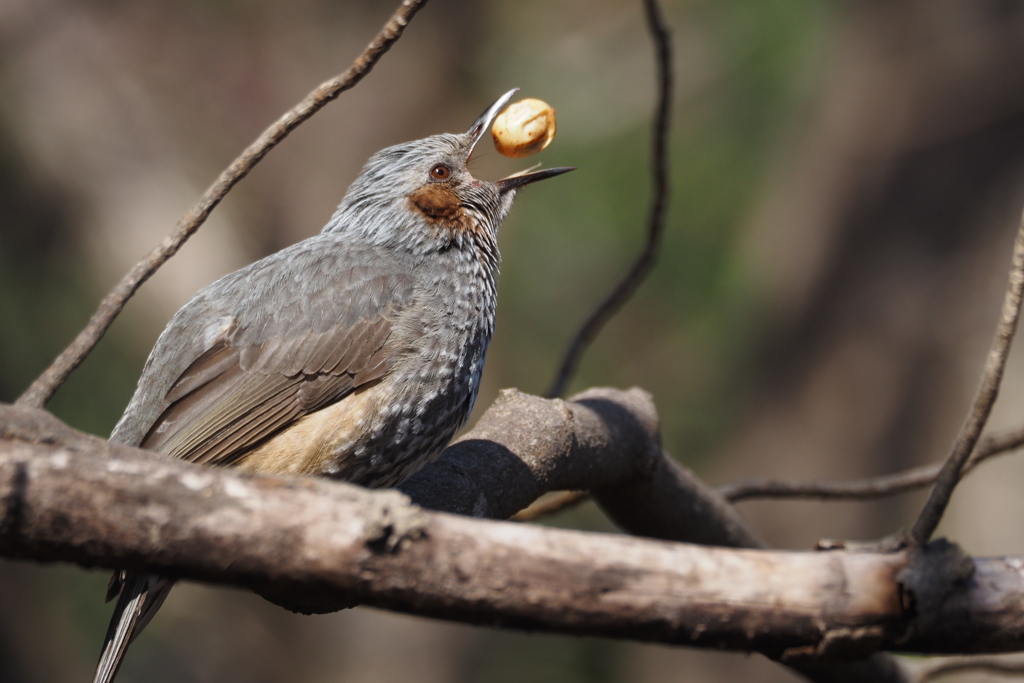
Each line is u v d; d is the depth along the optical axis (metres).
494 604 3.20
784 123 15.92
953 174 13.65
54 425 3.30
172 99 15.51
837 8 15.22
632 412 6.45
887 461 13.34
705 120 16.30
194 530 3.08
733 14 16.17
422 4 4.55
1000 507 12.66
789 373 14.23
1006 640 3.43
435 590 3.17
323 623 15.10
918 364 13.34
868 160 14.16
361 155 15.48
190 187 14.98
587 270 15.80
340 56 15.69
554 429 5.90
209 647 15.29
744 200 15.80
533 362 15.71
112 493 3.07
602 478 6.29
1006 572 3.46
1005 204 13.31
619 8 16.61
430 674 14.71
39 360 13.42
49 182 13.98
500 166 15.44
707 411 15.47
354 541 3.12
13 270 13.50
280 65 15.95
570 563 3.22
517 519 7.46
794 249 14.78
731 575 3.30
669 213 15.68
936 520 3.65
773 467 13.89
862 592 3.35
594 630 3.27
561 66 16.11
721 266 15.73
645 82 16.14
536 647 14.63
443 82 15.56
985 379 3.62
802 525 13.65
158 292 14.17
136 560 3.11
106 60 14.86
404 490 5.25
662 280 15.80
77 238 14.05
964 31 13.91
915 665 7.12
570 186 15.56
